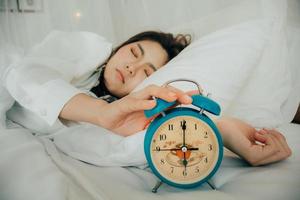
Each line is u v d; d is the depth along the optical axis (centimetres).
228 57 80
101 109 62
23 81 73
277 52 93
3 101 79
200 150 54
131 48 97
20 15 94
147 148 52
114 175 60
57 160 60
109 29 117
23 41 95
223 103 74
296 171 61
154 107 50
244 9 107
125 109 56
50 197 46
